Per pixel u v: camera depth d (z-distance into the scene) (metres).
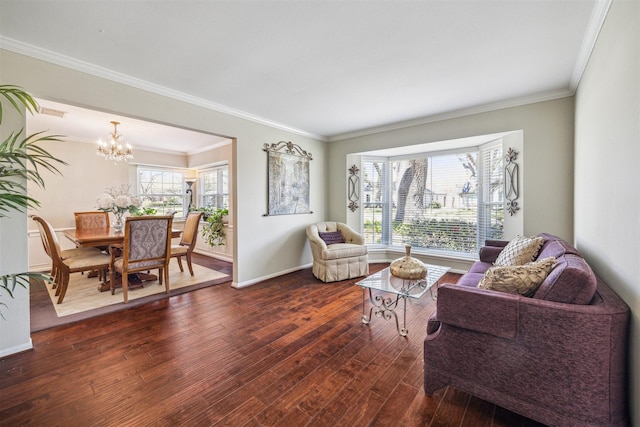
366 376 1.80
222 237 5.51
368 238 4.96
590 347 1.21
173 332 2.39
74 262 3.16
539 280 1.47
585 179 2.28
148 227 3.13
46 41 2.01
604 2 1.59
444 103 3.31
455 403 1.56
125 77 2.55
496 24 1.85
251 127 3.77
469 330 1.49
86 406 1.53
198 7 1.67
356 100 3.22
